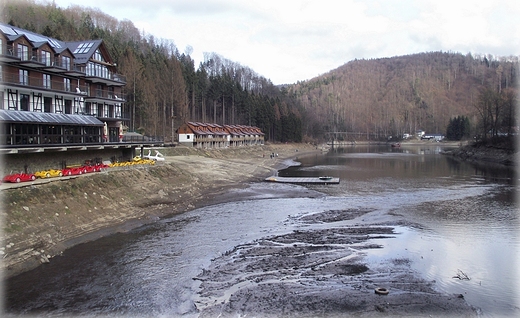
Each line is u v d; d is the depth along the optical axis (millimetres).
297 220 36875
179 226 34094
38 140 36562
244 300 19141
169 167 53562
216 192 52500
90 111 51750
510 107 102750
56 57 45094
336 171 81812
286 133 166000
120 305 18891
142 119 89000
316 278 21953
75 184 33625
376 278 22016
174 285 21234
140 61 96312
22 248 23844
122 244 28328
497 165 91375
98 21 166000
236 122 151875
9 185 28500
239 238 30406
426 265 24250
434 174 74188
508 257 25906
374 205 44344
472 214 39031
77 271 22984
